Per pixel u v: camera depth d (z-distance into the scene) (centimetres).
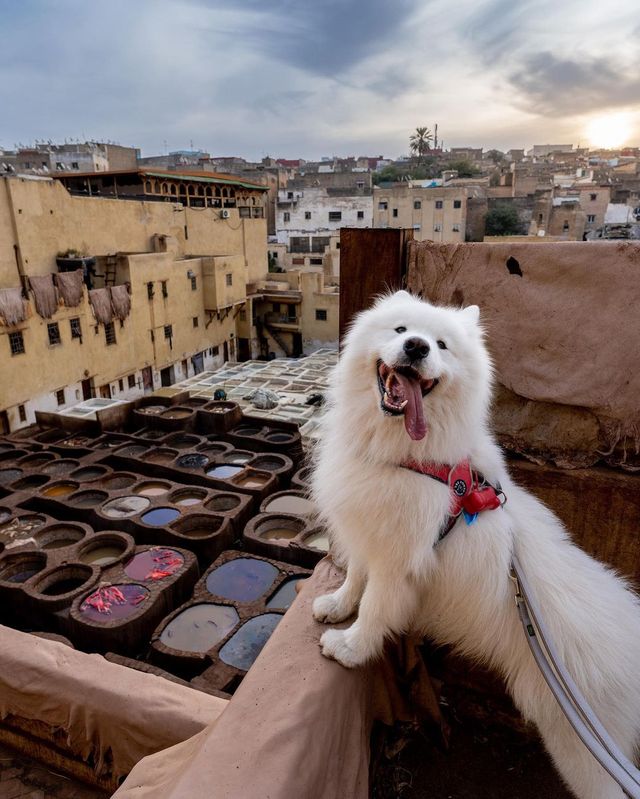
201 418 1916
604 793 223
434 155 9769
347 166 8938
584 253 266
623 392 269
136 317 2809
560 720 225
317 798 194
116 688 322
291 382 2677
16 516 1248
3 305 2120
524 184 5619
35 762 357
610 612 232
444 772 276
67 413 2228
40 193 2392
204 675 756
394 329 242
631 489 276
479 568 222
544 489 296
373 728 271
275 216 5519
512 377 291
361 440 236
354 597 261
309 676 227
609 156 10862
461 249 291
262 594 943
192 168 6750
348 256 313
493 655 237
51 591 1027
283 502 1302
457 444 227
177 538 1159
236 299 3475
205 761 191
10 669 345
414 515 218
